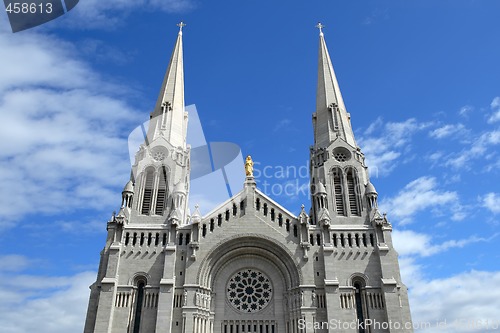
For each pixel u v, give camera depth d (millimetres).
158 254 65000
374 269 64062
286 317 62500
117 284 62219
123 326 59625
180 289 62344
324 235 66438
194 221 66938
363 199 70688
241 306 63844
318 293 62125
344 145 76125
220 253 65750
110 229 66562
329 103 82688
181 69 90188
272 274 66062
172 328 59438
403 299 61812
